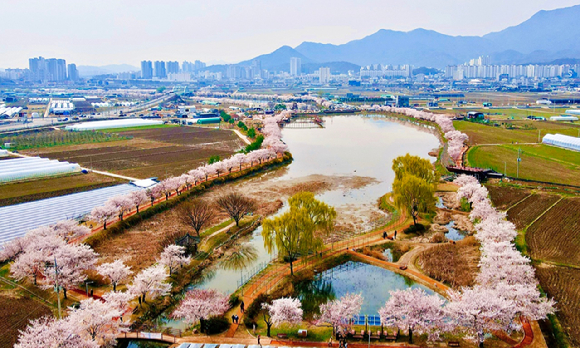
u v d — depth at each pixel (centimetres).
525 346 7562
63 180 19800
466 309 7662
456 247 11906
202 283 10512
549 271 10275
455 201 16025
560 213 14138
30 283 10031
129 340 8225
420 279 10262
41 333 7094
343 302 8412
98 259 11531
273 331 8338
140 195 15138
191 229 13700
